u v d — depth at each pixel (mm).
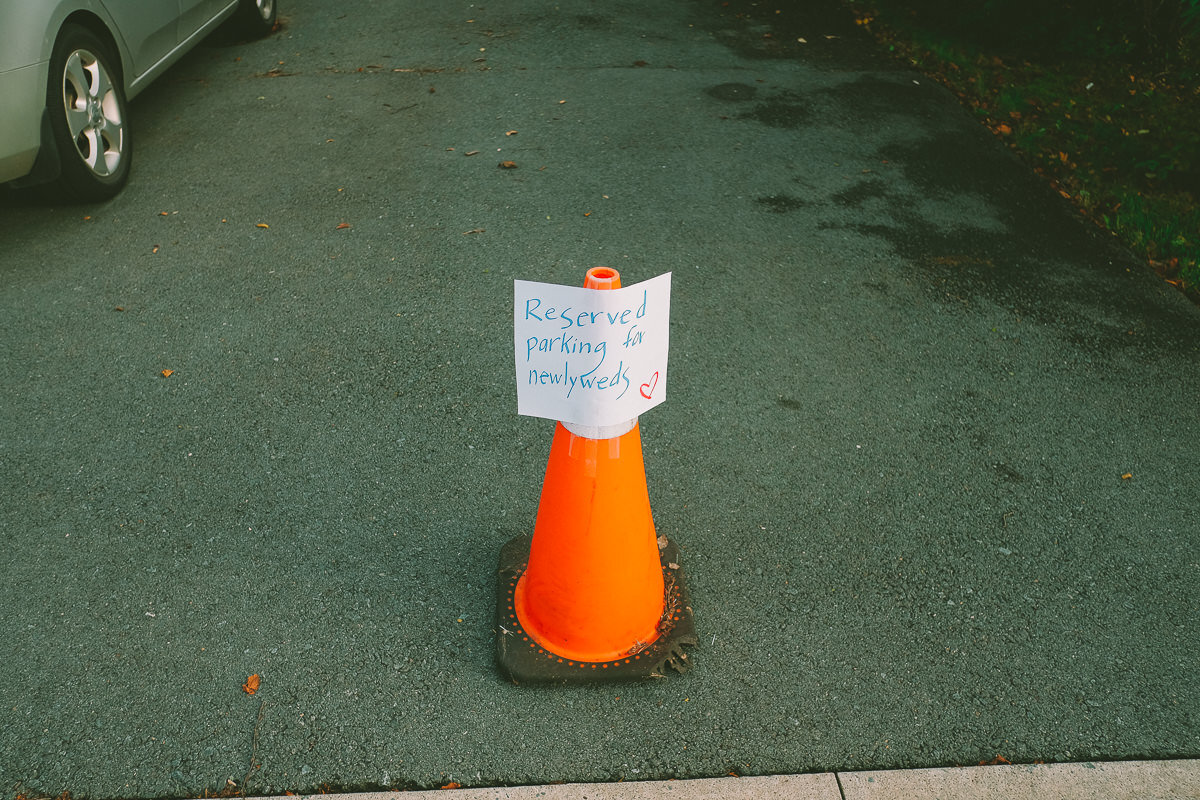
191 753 2258
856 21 8422
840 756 2289
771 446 3363
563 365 2195
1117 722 2398
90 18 4816
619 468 2293
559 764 2252
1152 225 5059
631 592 2424
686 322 4090
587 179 5387
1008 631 2650
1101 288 4488
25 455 3219
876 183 5453
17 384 3570
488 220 4910
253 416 3439
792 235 4852
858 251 4719
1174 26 7473
